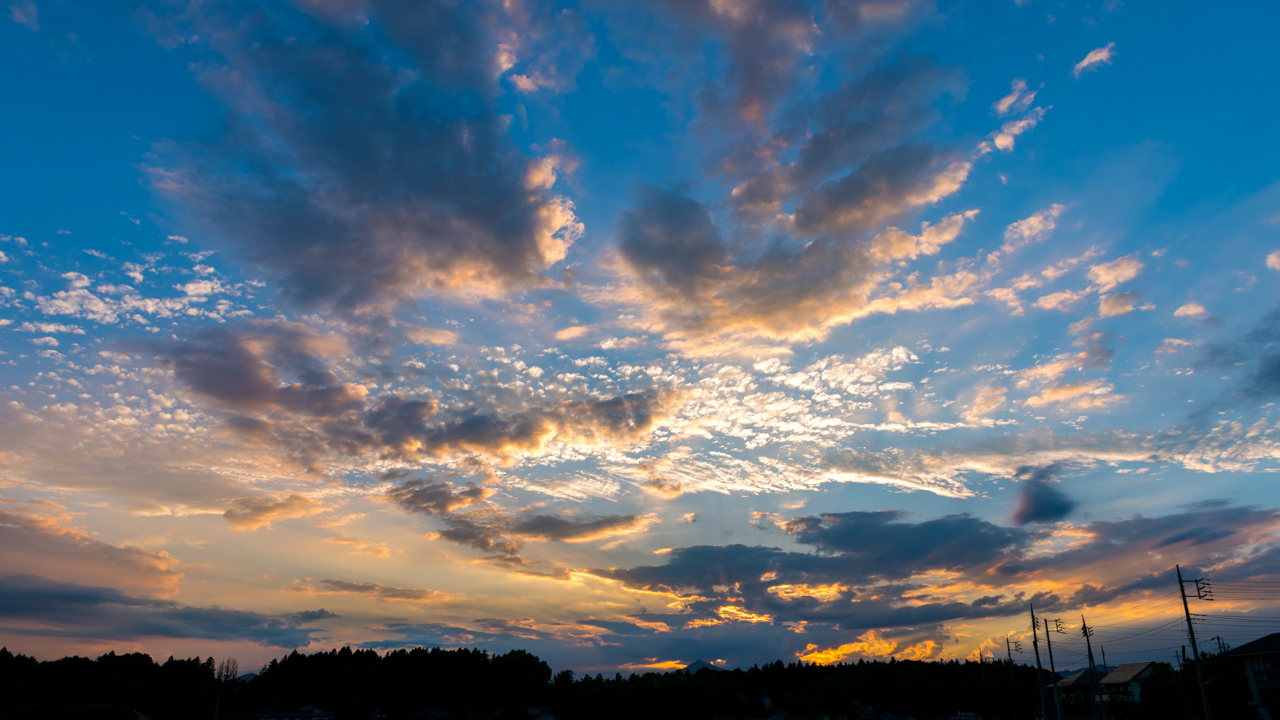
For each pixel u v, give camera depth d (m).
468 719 162.62
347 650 187.38
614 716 118.62
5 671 130.50
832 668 132.25
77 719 97.38
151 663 163.25
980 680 118.56
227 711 151.38
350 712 164.25
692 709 118.44
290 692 171.25
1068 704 145.38
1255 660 88.19
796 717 156.25
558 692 171.62
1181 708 79.50
